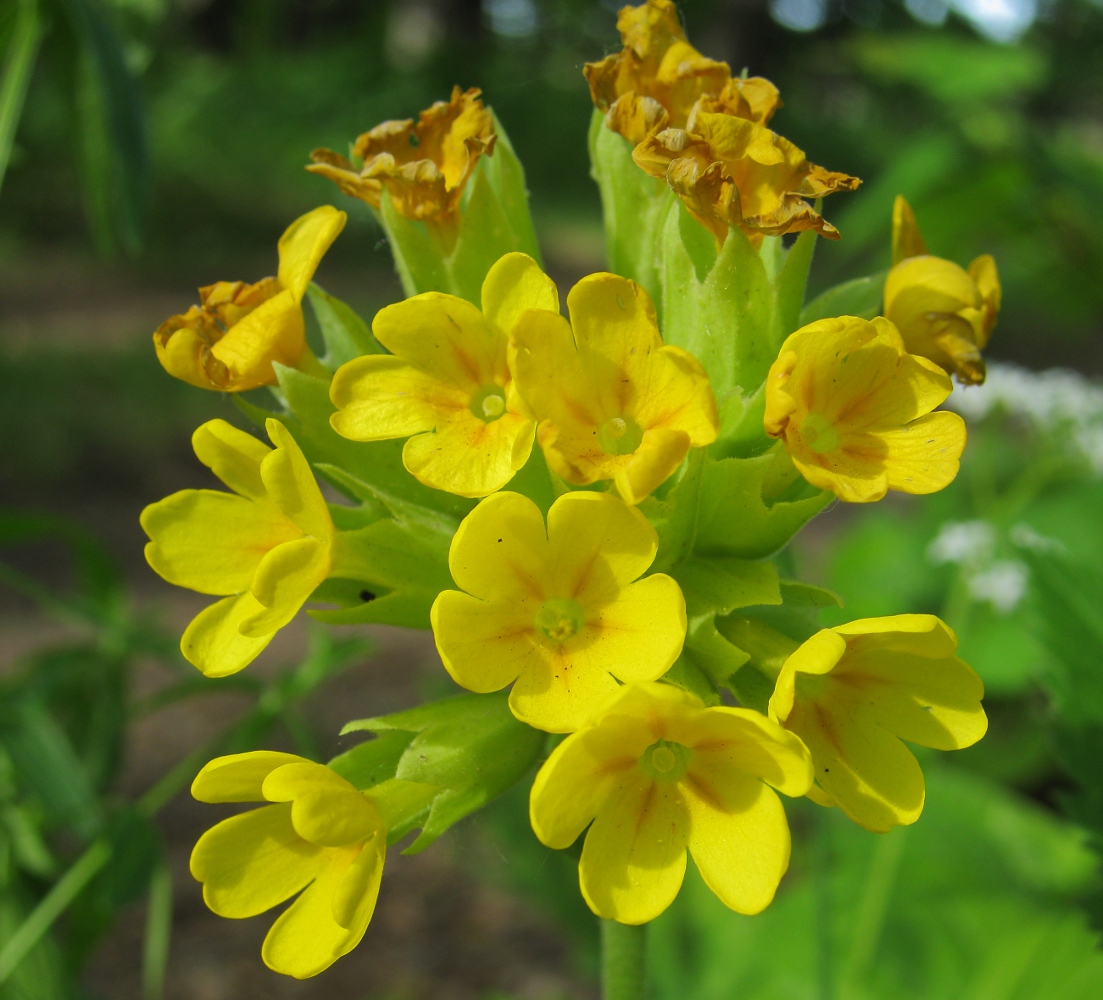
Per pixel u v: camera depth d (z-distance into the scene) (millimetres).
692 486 75
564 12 1034
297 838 75
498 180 95
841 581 216
